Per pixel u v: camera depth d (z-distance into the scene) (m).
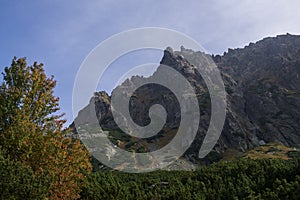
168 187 55.50
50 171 19.19
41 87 21.25
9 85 21.00
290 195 43.06
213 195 49.03
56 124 21.02
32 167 19.08
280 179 52.38
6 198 15.71
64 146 20.91
